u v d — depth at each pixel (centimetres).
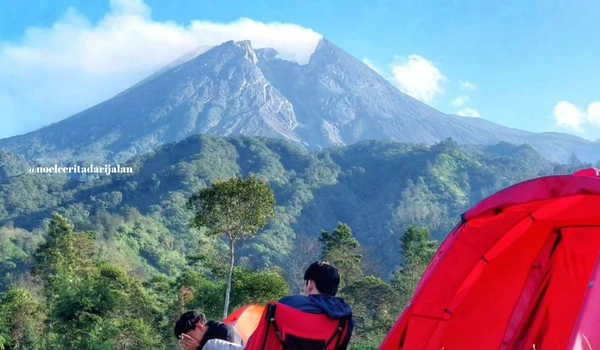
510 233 598
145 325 4253
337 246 6222
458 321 610
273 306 532
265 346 526
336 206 18562
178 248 12850
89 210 16538
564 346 576
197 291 4450
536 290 603
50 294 5141
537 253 605
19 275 9169
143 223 13062
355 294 5347
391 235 15375
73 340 3816
